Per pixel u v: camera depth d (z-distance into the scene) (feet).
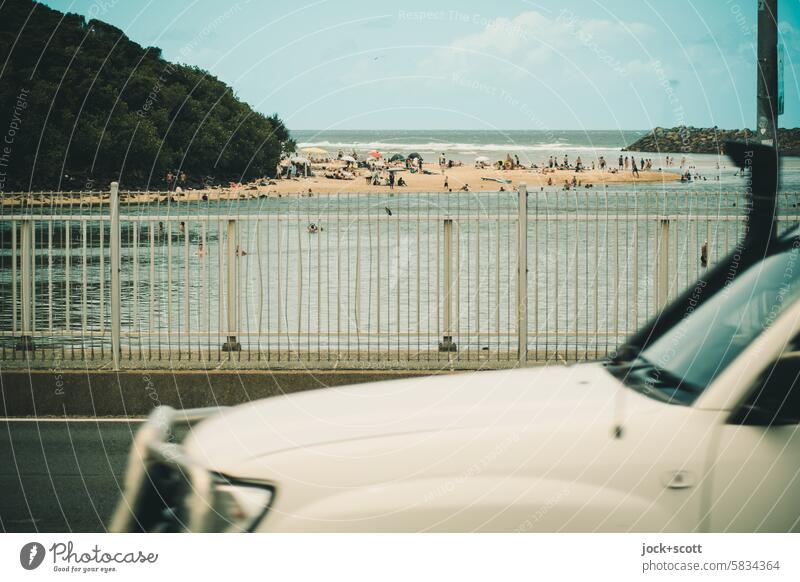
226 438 14.92
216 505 14.71
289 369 33.24
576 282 35.42
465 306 62.90
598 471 12.58
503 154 354.95
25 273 36.01
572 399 13.73
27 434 29.50
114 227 35.29
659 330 15.46
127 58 177.58
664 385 13.92
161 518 17.39
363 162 231.71
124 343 46.11
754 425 12.96
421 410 14.25
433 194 166.61
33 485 23.57
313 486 13.51
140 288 74.49
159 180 165.07
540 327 54.08
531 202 145.59
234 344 35.35
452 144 461.37
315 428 14.34
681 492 12.56
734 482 12.68
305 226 121.80
